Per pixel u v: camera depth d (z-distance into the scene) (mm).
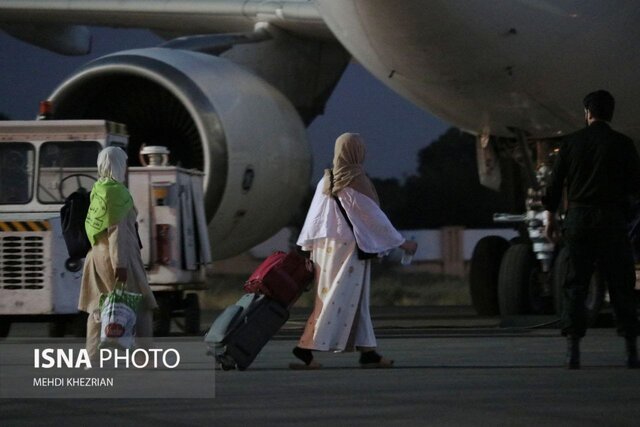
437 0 26922
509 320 30891
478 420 13008
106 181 19031
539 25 28375
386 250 18453
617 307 18562
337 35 30594
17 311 25266
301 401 14648
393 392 15500
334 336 18422
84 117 33219
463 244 80500
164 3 36688
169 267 26375
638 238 28141
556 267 29484
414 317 37938
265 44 35406
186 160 33188
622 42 29547
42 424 12844
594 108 18641
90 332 19484
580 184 18453
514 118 31688
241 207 32438
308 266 18547
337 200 18406
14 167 26844
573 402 14438
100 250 19219
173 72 31891
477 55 28594
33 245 25219
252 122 32219
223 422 12961
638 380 16766
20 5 37906
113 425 12758
